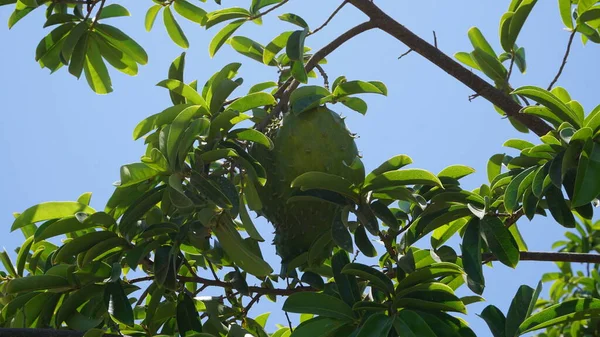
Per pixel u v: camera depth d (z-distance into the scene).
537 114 4.62
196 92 4.80
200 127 4.28
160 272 4.52
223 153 4.48
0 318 4.79
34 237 4.58
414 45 5.59
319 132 4.89
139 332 5.05
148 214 4.78
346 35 5.52
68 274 4.64
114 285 4.56
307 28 5.07
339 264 4.59
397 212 5.35
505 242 4.46
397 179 4.44
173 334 5.23
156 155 4.32
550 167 4.31
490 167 5.68
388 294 4.35
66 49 5.84
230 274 5.46
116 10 6.30
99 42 6.23
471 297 5.16
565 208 4.64
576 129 4.51
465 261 4.39
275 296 5.91
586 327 7.46
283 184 4.88
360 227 4.68
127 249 4.71
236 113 4.52
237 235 4.55
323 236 4.79
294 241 5.07
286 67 5.96
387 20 5.57
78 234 4.97
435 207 4.79
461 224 4.98
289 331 5.54
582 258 5.15
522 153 4.55
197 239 4.68
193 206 4.23
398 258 4.55
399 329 4.02
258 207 4.80
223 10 5.55
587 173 4.14
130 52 6.30
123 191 4.62
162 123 4.79
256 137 4.68
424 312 4.23
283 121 5.03
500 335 4.29
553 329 8.31
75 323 4.64
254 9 5.48
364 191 4.52
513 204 4.43
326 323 4.26
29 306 4.74
